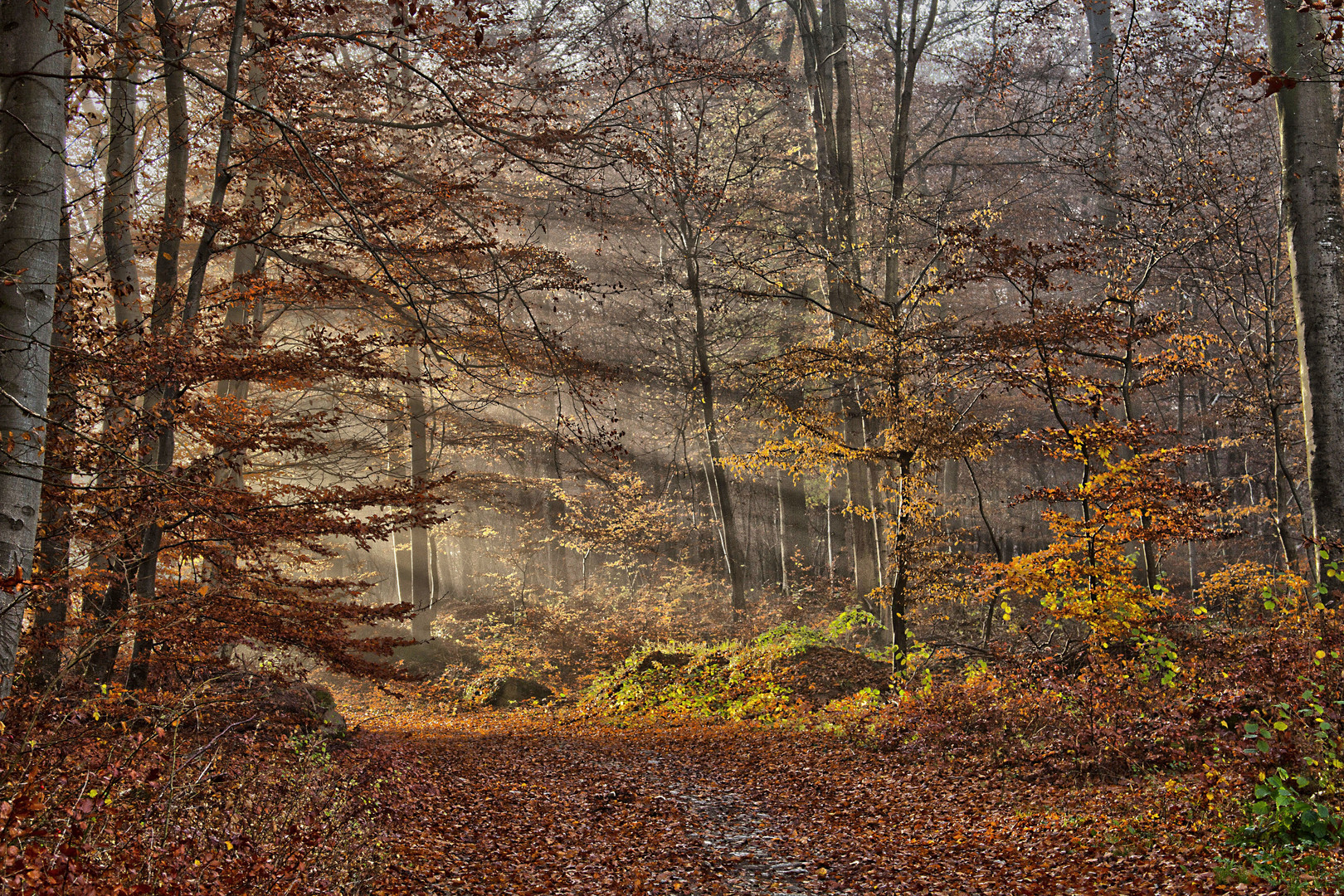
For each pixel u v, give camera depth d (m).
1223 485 26.33
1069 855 6.82
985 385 15.84
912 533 14.76
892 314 15.62
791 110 29.66
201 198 16.05
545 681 22.89
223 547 9.55
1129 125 18.31
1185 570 30.52
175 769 5.35
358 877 6.15
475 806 9.44
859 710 13.50
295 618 9.66
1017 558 11.62
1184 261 17.64
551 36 13.88
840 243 21.64
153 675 9.32
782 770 11.12
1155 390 29.30
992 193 29.73
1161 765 8.42
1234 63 13.33
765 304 27.64
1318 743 7.00
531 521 30.81
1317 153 11.31
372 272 12.76
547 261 11.93
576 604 29.58
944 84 28.77
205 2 12.64
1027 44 23.89
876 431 20.91
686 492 36.72
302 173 9.93
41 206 6.53
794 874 7.28
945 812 8.58
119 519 8.58
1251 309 18.45
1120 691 9.66
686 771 11.53
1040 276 14.16
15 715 5.71
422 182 11.54
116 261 10.48
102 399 8.38
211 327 9.55
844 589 30.50
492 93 11.13
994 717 10.57
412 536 24.56
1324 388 11.09
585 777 11.18
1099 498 11.59
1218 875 5.70
